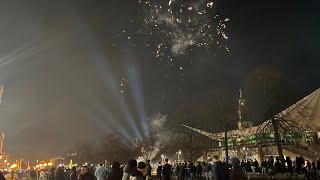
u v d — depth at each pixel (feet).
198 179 106.63
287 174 98.27
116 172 31.27
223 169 46.85
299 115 151.02
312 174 98.22
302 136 138.00
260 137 144.77
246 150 150.20
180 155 176.14
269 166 106.22
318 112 152.87
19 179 172.14
